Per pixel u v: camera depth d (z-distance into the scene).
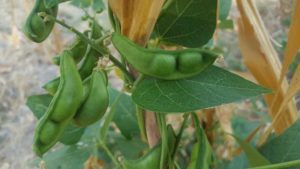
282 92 0.54
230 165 0.57
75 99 0.36
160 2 0.40
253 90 0.36
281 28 1.07
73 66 0.37
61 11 1.43
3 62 1.61
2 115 1.55
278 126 0.56
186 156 0.74
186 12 0.43
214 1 0.42
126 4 0.40
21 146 1.50
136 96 0.37
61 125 0.37
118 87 1.52
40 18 0.38
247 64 0.56
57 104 0.36
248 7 0.55
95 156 0.58
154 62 0.37
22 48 1.56
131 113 0.59
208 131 0.60
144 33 0.40
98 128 0.57
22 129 1.51
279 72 0.55
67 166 0.57
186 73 0.37
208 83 0.37
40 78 1.63
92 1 0.56
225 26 0.68
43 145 0.37
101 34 0.43
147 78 0.38
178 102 0.36
